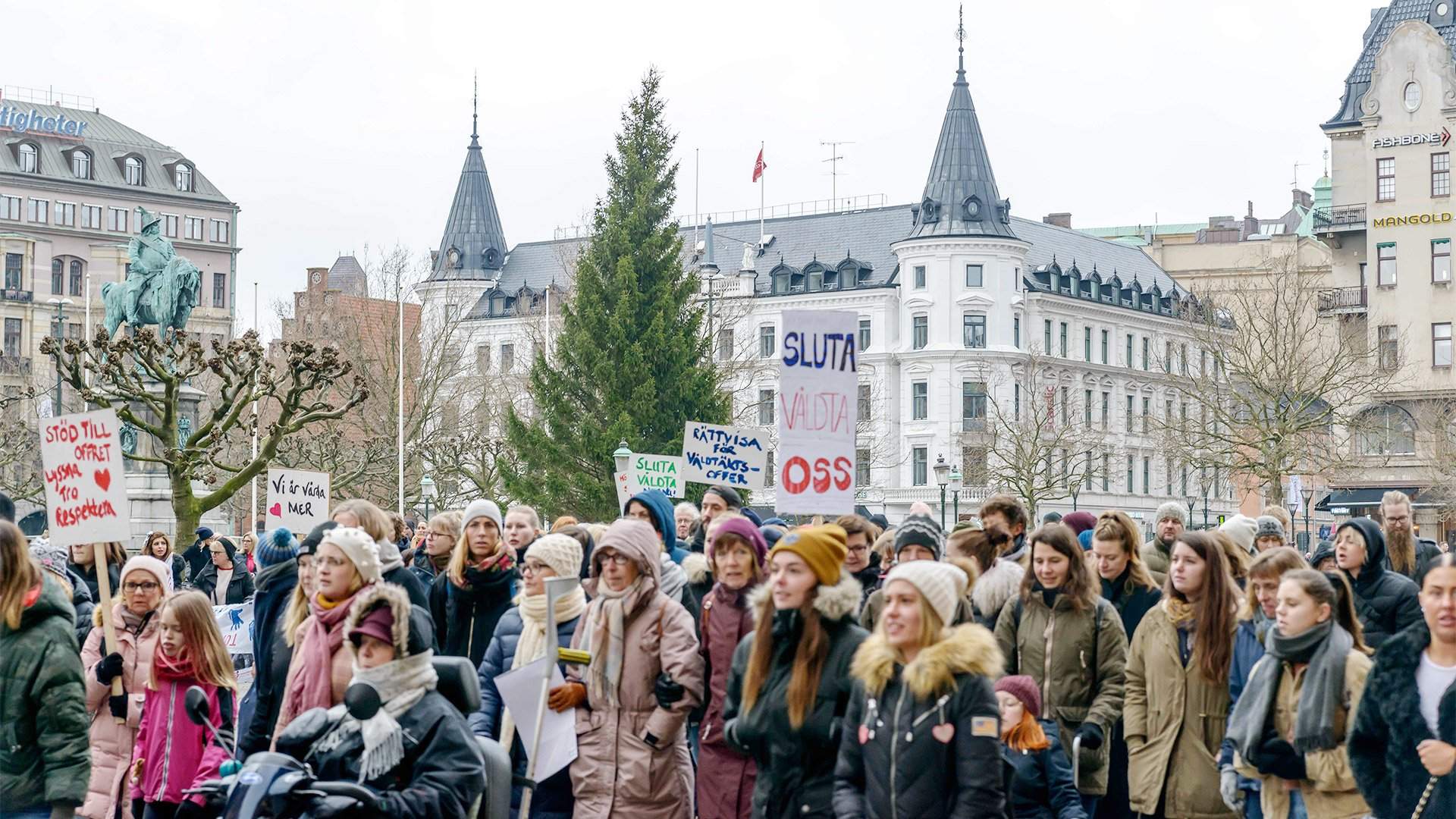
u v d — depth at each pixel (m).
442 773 7.21
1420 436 74.69
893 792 7.40
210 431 30.80
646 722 9.60
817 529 8.03
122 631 10.80
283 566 10.67
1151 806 10.18
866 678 7.56
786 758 7.99
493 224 120.19
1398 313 79.06
